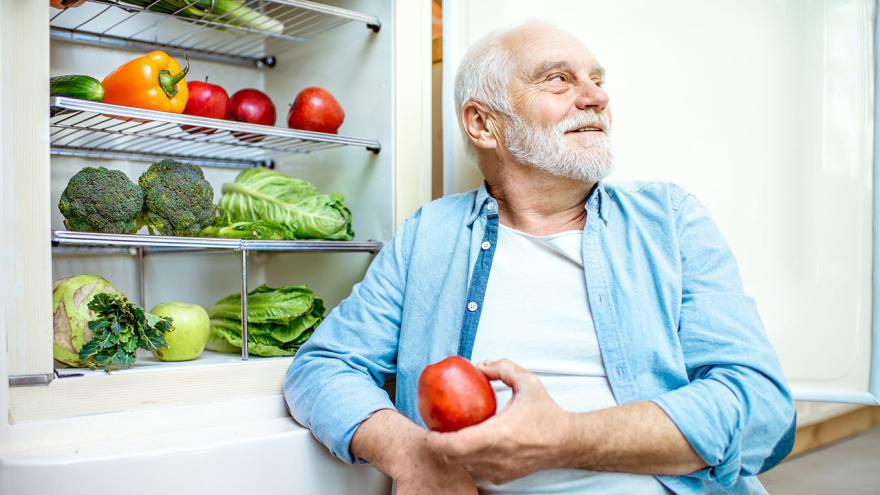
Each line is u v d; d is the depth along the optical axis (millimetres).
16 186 988
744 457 956
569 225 1169
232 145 1559
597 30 1375
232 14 1444
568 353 1061
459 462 871
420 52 1427
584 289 1090
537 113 1122
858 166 1188
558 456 887
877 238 1172
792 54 1229
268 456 1044
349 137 1380
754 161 1265
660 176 1340
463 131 1266
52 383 1013
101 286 1152
